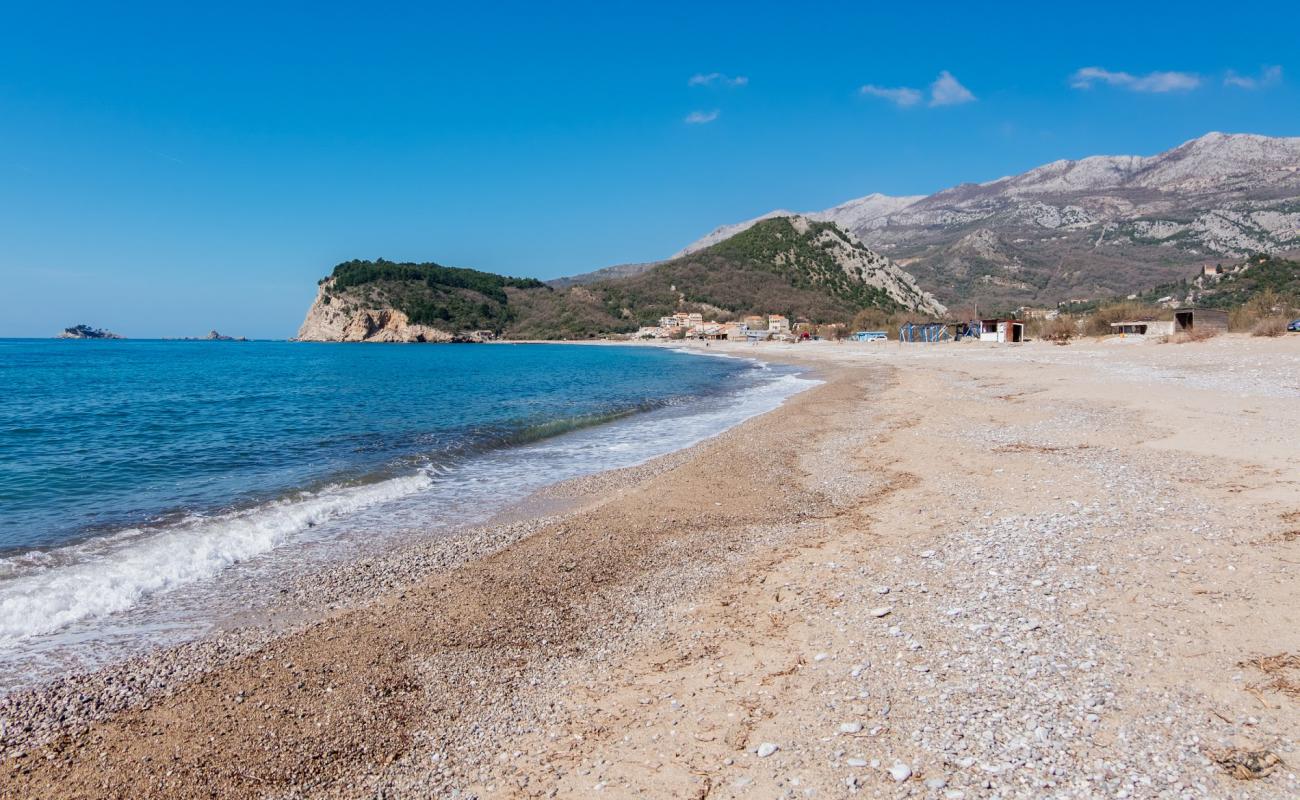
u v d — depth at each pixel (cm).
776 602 747
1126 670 520
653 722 534
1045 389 2452
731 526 1072
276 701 595
